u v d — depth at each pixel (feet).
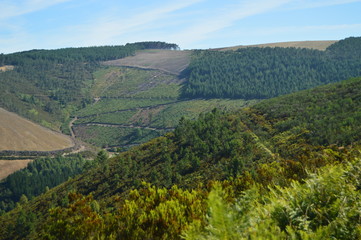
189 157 145.59
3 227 140.15
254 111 181.57
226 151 130.11
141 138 546.67
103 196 146.00
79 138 595.06
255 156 102.53
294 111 152.56
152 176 136.56
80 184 170.40
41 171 386.73
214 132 158.30
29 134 547.49
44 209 153.48
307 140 92.53
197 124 184.34
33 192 339.77
